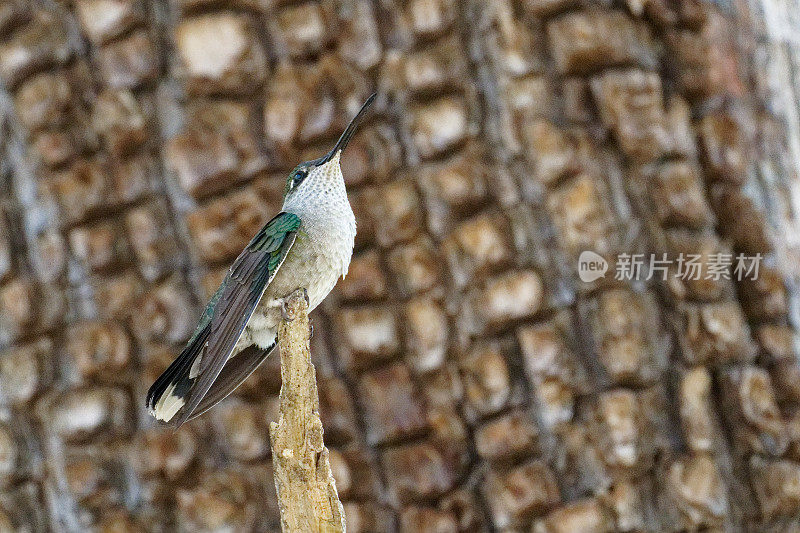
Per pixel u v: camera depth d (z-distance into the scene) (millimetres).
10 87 11164
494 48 10773
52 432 10805
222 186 10508
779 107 11969
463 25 10883
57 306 10859
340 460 10242
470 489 10305
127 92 10906
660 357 10422
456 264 10484
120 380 10688
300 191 8203
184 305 10695
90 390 10648
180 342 10664
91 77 11062
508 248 10430
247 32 10625
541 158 10531
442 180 10547
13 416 10852
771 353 10836
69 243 10922
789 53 12492
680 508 10086
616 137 10680
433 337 10383
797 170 11898
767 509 10297
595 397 10258
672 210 10602
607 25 10711
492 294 10375
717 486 10141
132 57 10930
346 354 10391
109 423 10602
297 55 10648
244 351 7906
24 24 11148
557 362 10258
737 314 10609
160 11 11039
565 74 10742
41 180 11008
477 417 10336
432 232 10547
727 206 11016
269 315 7723
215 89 10625
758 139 11492
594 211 10414
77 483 10555
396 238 10500
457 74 10734
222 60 10578
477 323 10406
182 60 10719
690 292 10547
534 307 10328
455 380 10422
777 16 12445
